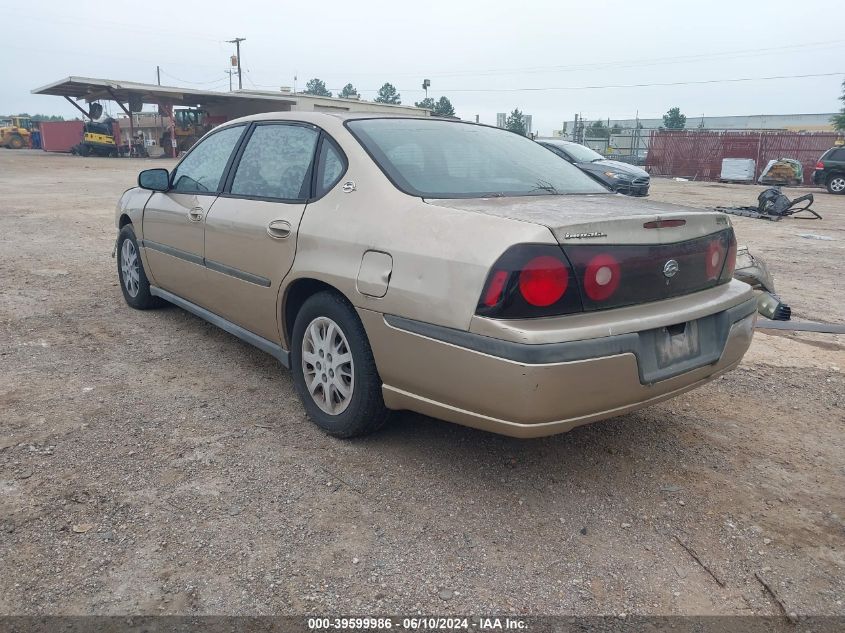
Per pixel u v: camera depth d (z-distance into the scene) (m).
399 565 2.49
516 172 3.60
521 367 2.49
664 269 2.84
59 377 4.14
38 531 2.61
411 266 2.82
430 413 2.94
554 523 2.79
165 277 4.97
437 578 2.43
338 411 3.39
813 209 17.02
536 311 2.54
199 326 5.27
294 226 3.46
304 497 2.91
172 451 3.26
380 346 2.99
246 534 2.64
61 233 9.91
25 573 2.38
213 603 2.27
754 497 3.04
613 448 3.46
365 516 2.79
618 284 2.68
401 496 2.94
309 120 3.79
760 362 4.83
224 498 2.88
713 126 81.88
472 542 2.64
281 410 3.78
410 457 3.28
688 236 2.96
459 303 2.63
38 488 2.90
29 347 4.67
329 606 2.28
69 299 6.00
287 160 3.79
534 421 2.58
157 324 5.30
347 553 2.55
